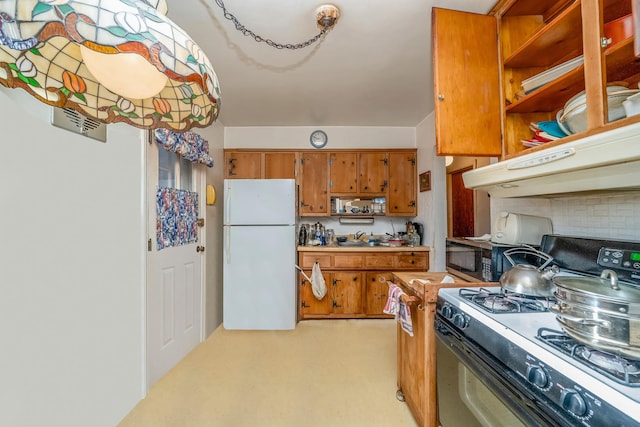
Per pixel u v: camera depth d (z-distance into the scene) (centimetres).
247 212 283
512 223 142
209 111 98
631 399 50
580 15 100
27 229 114
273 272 283
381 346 248
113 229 159
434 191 300
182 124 106
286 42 174
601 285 80
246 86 237
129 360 171
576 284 80
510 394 75
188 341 235
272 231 283
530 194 118
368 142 351
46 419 121
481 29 138
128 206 171
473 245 170
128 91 94
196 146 234
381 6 143
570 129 102
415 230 330
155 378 192
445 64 134
